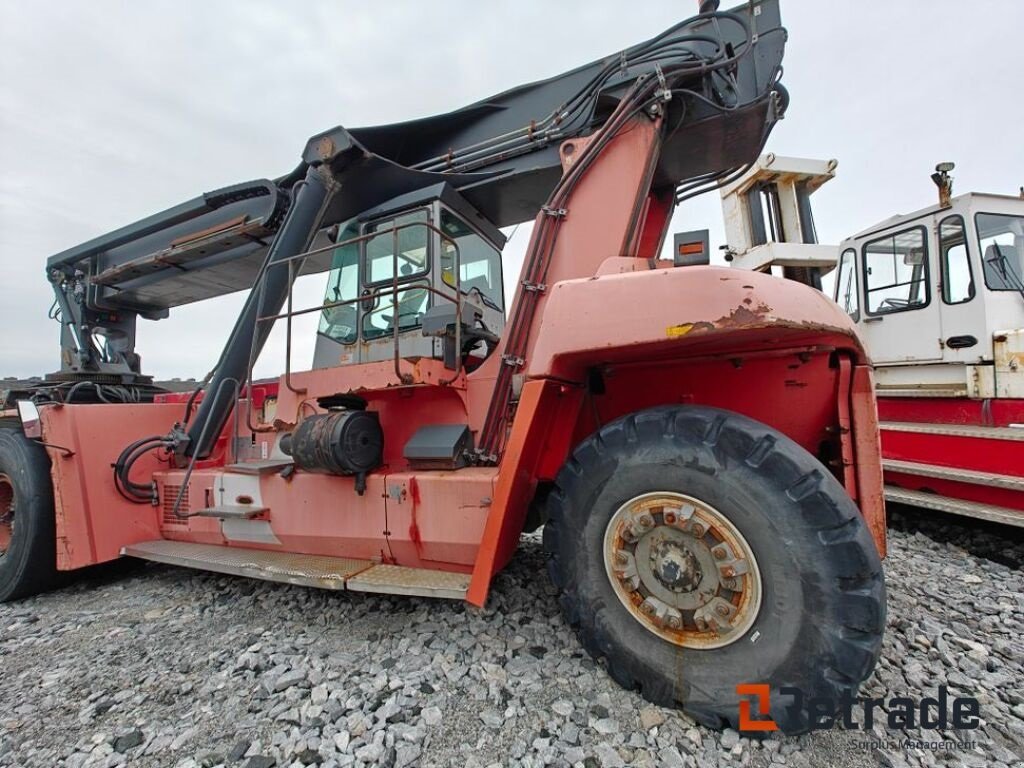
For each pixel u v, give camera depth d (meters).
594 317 1.60
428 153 2.91
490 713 1.60
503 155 2.63
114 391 3.87
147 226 3.58
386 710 1.64
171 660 2.09
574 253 2.28
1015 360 4.18
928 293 4.74
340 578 2.06
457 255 2.76
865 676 1.30
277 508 2.55
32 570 2.97
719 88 2.32
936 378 4.74
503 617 2.27
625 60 2.37
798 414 1.91
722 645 1.47
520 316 2.25
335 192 2.71
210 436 3.04
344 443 2.14
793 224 6.25
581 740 1.47
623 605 1.64
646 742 1.45
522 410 1.73
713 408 1.63
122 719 1.69
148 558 2.80
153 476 3.21
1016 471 3.29
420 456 2.22
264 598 2.73
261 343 2.99
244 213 3.24
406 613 2.38
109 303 4.11
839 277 5.77
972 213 4.46
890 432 4.14
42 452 3.14
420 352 2.47
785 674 1.37
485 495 1.98
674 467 1.55
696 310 1.43
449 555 2.08
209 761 1.46
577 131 2.48
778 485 1.41
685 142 2.52
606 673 1.78
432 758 1.42
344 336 2.80
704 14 2.29
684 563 1.53
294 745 1.50
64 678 1.98
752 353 1.78
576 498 1.74
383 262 2.72
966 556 3.21
